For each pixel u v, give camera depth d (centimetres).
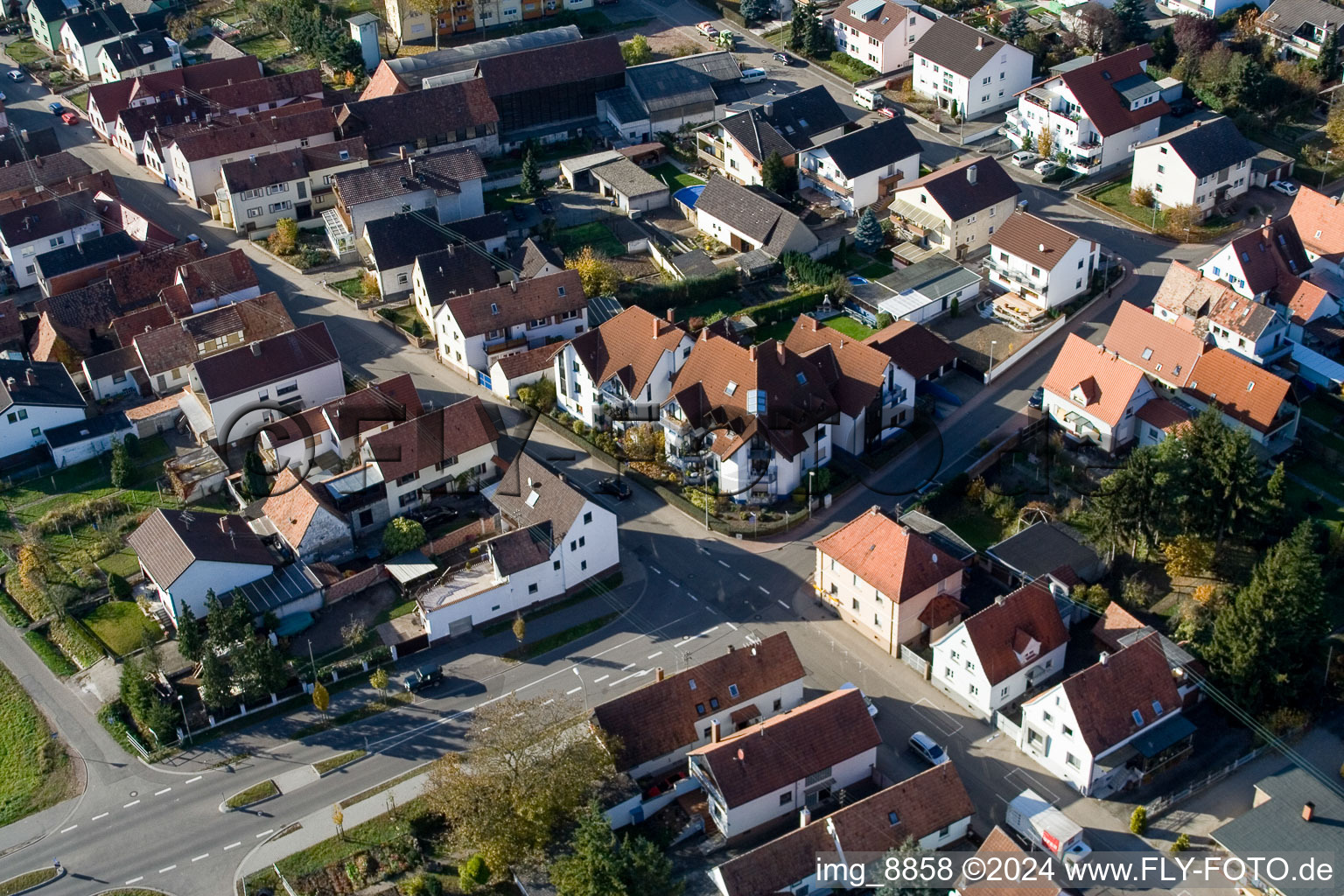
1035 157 19262
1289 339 15450
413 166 18112
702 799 10950
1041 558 12712
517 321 15675
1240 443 12569
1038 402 15050
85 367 15512
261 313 16125
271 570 12925
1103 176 18988
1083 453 14350
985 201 17350
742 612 12756
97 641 12688
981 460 14188
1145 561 13012
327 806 11038
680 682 11294
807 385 14100
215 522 13125
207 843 10800
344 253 17900
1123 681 11069
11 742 11838
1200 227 17838
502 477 14038
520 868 10312
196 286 16675
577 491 12950
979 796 10975
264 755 11544
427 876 10319
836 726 10906
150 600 12975
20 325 16700
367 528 13688
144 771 11481
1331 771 11025
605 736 10900
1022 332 16112
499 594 12612
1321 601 11300
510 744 10456
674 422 14038
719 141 19525
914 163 18600
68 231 18125
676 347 14350
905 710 11756
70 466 14850
